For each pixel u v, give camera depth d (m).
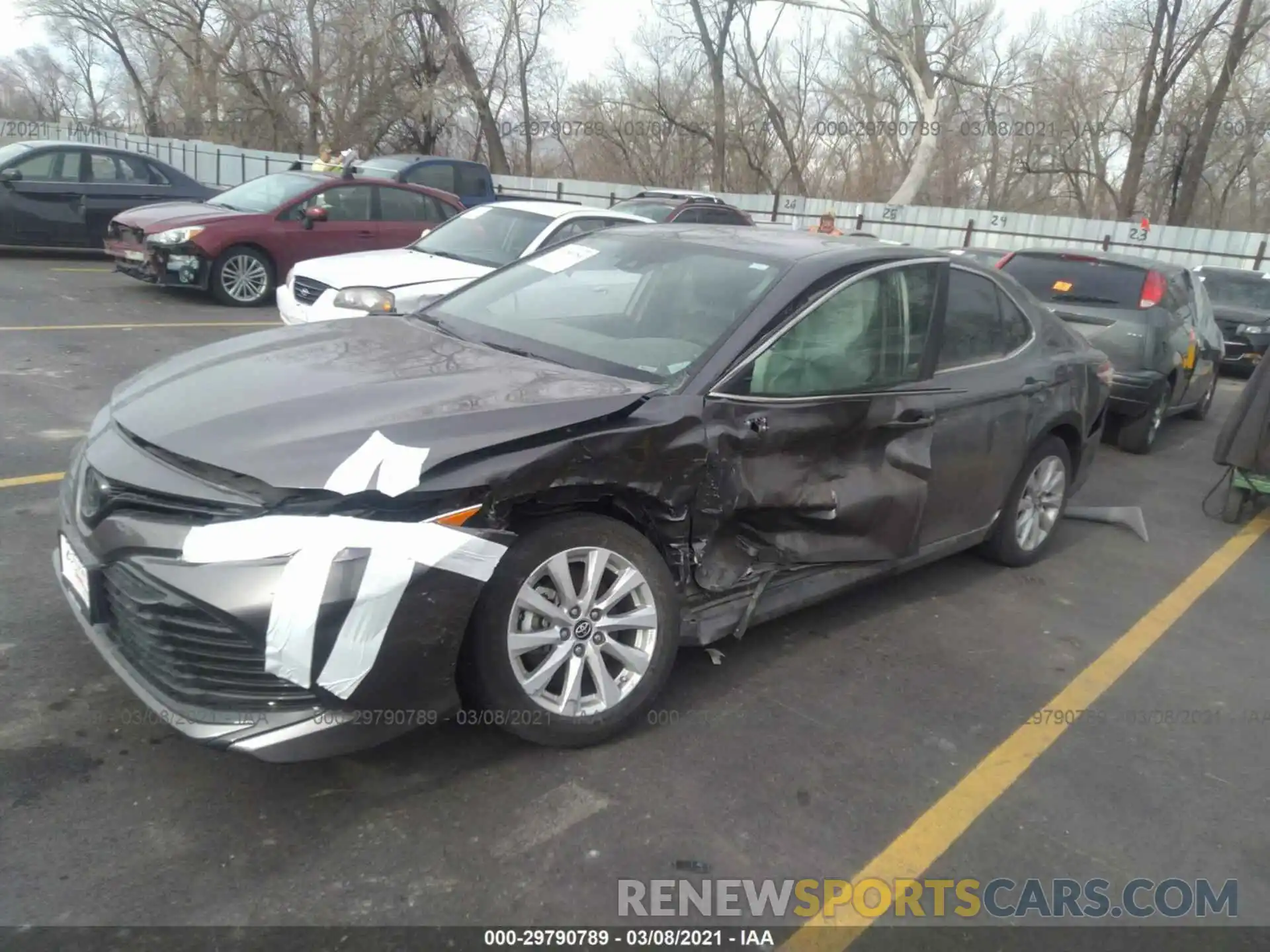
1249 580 5.69
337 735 2.75
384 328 4.20
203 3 34.75
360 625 2.67
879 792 3.25
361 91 32.94
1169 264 9.53
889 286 4.20
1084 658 4.41
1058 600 5.07
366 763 3.14
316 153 33.75
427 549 2.75
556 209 9.36
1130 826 3.21
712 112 35.38
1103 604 5.09
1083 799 3.34
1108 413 8.61
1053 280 8.91
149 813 2.83
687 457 3.33
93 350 8.66
